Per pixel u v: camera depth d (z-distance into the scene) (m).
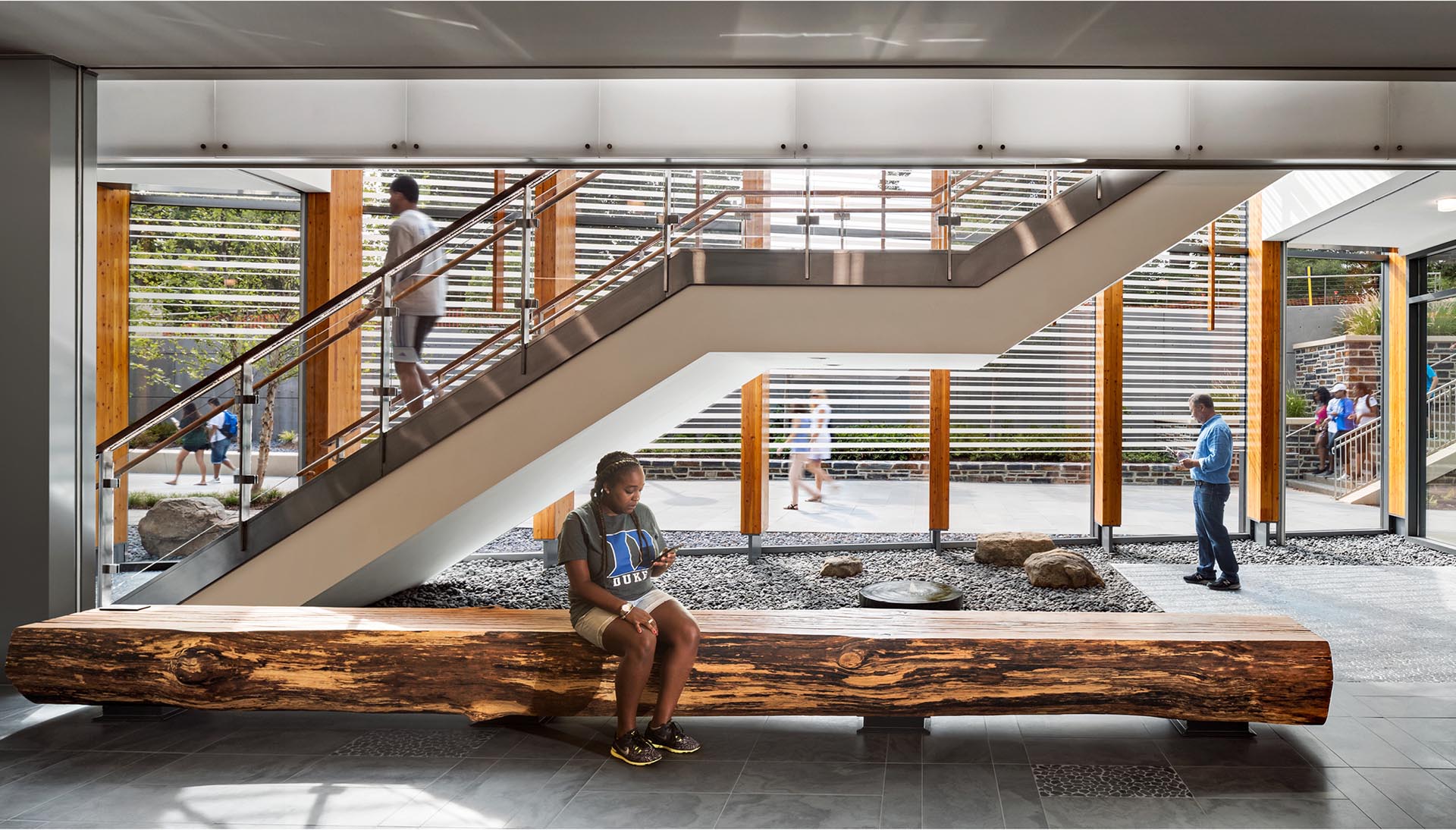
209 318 7.69
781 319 5.13
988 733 3.79
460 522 5.46
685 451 8.14
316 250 7.68
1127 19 3.98
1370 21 3.96
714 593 6.72
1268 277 8.59
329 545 5.08
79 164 4.66
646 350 5.12
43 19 4.04
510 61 4.58
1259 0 3.77
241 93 5.03
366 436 5.29
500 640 3.75
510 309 5.78
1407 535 8.87
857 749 3.62
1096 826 2.91
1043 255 5.15
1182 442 8.81
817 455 8.38
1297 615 5.96
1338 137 4.93
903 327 5.14
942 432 8.30
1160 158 4.95
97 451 4.95
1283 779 3.29
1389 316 9.03
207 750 3.63
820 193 5.46
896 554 8.23
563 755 3.57
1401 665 4.79
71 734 3.83
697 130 4.96
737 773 3.38
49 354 4.49
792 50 4.41
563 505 7.63
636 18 4.03
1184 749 3.60
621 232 7.74
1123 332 8.76
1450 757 3.50
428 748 3.65
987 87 4.92
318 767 3.46
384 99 5.01
